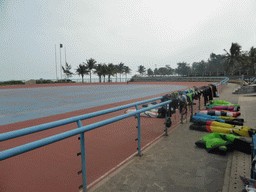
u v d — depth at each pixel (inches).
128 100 481.7
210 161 109.4
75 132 70.4
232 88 713.0
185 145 136.0
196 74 2209.6
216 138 129.7
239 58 2293.3
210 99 301.4
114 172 98.0
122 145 142.9
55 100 509.7
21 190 86.7
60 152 134.6
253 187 73.3
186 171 98.2
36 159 123.0
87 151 132.9
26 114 312.0
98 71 2896.2
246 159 110.3
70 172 105.0
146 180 90.0
